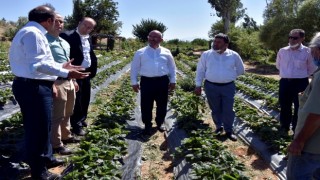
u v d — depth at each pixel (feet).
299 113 11.68
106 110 30.58
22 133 24.11
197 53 170.91
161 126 28.27
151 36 26.27
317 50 11.42
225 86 25.82
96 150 20.03
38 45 14.90
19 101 15.92
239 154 23.65
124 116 30.89
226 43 25.30
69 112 22.74
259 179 19.66
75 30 24.38
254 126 28.43
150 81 26.58
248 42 130.93
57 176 17.60
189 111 31.07
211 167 17.95
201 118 32.60
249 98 46.09
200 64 26.71
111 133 24.17
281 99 26.48
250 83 61.16
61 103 20.45
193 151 21.31
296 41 24.77
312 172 11.92
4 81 45.96
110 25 177.88
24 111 15.99
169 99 41.55
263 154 23.12
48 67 14.99
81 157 18.71
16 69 15.58
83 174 17.13
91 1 176.35
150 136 26.81
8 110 32.35
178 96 41.34
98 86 51.16
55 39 19.95
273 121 29.60
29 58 14.87
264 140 25.62
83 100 26.76
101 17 177.27
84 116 27.45
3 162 19.45
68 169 18.65
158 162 21.84
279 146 23.13
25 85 15.57
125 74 71.05
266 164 21.98
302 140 11.35
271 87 54.08
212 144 21.85
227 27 181.98
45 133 16.37
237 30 151.84
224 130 27.48
